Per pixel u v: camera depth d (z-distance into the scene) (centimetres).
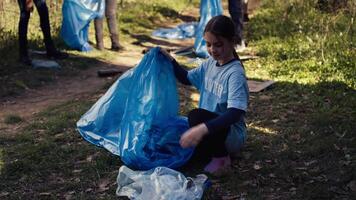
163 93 435
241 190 376
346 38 830
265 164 418
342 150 431
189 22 1450
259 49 908
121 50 1070
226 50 385
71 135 511
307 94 603
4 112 669
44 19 933
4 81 801
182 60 925
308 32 946
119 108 470
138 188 370
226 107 390
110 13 1048
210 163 409
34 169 436
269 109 561
